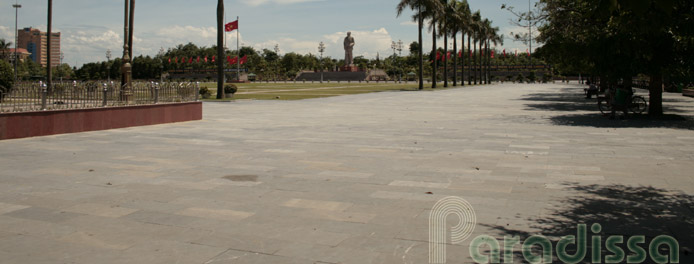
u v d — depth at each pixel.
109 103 15.97
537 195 7.00
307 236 5.27
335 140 13.16
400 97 38.88
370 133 14.81
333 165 9.42
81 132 14.85
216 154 10.76
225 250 4.84
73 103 15.04
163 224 5.67
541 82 111.88
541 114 22.12
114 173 8.60
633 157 10.21
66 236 5.25
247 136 14.03
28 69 130.88
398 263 4.51
